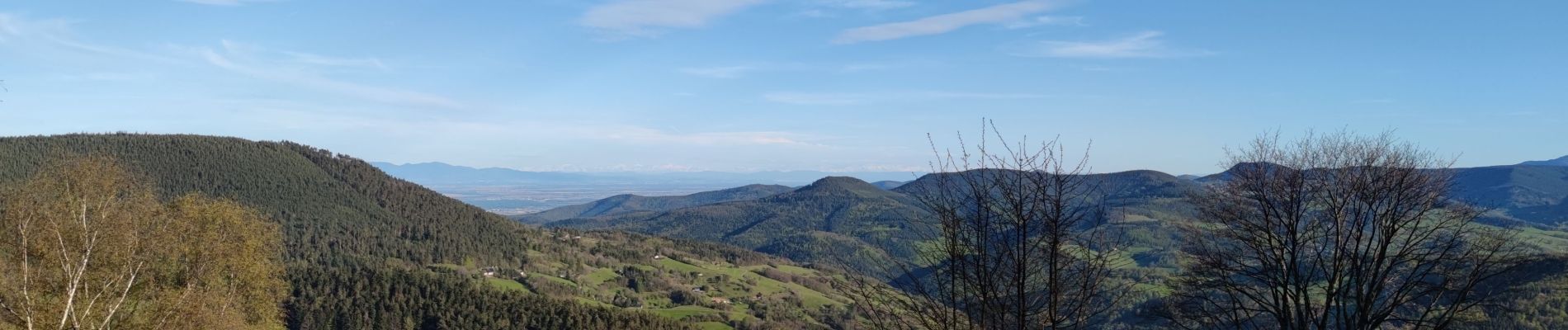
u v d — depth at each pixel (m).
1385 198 13.34
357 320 66.31
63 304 21.66
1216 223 15.01
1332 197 13.74
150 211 24.14
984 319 9.28
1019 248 9.33
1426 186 13.40
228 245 24.95
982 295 9.31
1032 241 9.30
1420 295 13.20
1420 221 13.38
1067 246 9.29
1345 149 13.92
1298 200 13.77
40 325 20.94
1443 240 13.14
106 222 22.58
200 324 22.81
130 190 24.25
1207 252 14.61
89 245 22.14
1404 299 13.20
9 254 21.59
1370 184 13.45
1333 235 13.85
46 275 21.66
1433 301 13.20
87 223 22.61
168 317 22.58
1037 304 9.26
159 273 24.38
